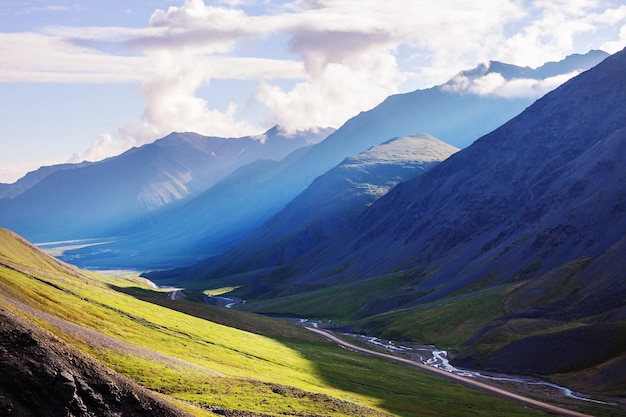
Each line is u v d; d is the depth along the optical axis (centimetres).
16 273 14000
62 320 10581
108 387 5794
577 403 15525
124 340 11775
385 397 13400
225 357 13638
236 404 8800
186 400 8381
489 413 13362
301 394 10406
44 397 5156
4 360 5200
